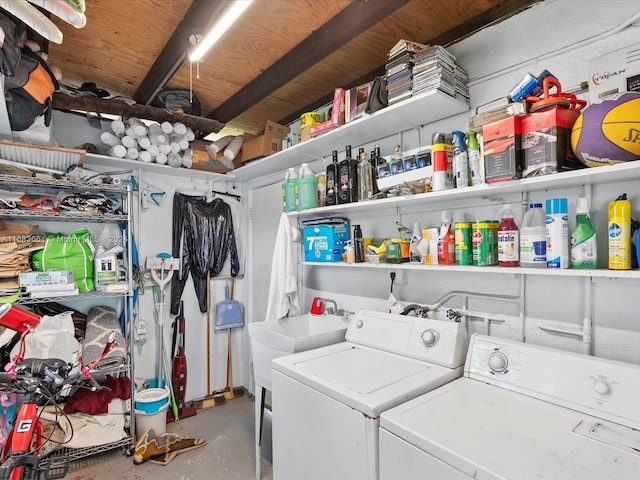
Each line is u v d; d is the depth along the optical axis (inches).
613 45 52.2
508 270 53.4
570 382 45.9
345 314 95.6
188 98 108.9
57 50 87.3
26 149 81.3
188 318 127.0
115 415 91.2
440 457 37.1
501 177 51.4
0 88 61.1
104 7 71.0
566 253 49.6
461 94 66.9
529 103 50.6
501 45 65.1
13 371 54.3
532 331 60.3
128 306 102.7
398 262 71.7
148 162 110.0
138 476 84.7
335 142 89.2
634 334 49.8
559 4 57.8
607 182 51.4
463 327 62.2
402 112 69.7
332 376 55.7
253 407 123.7
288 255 101.2
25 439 50.3
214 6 64.4
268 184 128.3
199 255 128.0
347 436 48.2
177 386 118.3
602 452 35.7
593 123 42.7
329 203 85.8
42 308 96.6
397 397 47.7
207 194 134.3
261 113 121.8
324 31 76.4
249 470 87.3
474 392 50.4
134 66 95.7
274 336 78.7
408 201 70.9
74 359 86.0
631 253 45.7
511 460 34.5
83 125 109.3
